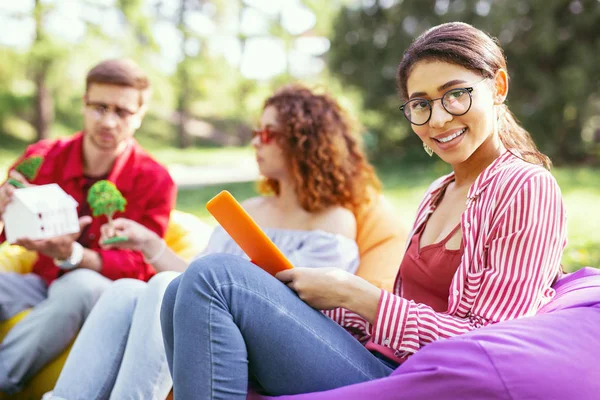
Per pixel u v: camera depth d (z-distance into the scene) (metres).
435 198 1.84
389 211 2.47
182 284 1.54
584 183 8.84
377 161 14.52
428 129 1.66
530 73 11.93
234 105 24.50
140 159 2.71
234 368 1.52
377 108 14.28
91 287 2.20
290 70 24.14
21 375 2.20
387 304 1.57
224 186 10.65
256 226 1.62
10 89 18.34
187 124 23.64
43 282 2.56
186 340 1.52
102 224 2.60
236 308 1.52
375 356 1.80
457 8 13.14
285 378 1.57
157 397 1.81
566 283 1.80
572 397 1.39
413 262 1.76
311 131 2.32
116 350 1.89
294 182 2.36
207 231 2.96
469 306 1.58
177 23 22.20
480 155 1.71
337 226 2.35
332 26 14.88
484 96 1.61
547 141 12.13
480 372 1.39
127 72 2.60
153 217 2.64
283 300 1.57
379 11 14.22
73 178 2.64
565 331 1.47
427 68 1.61
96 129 2.57
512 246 1.51
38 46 16.30
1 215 2.39
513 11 11.75
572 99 11.52
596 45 11.58
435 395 1.41
